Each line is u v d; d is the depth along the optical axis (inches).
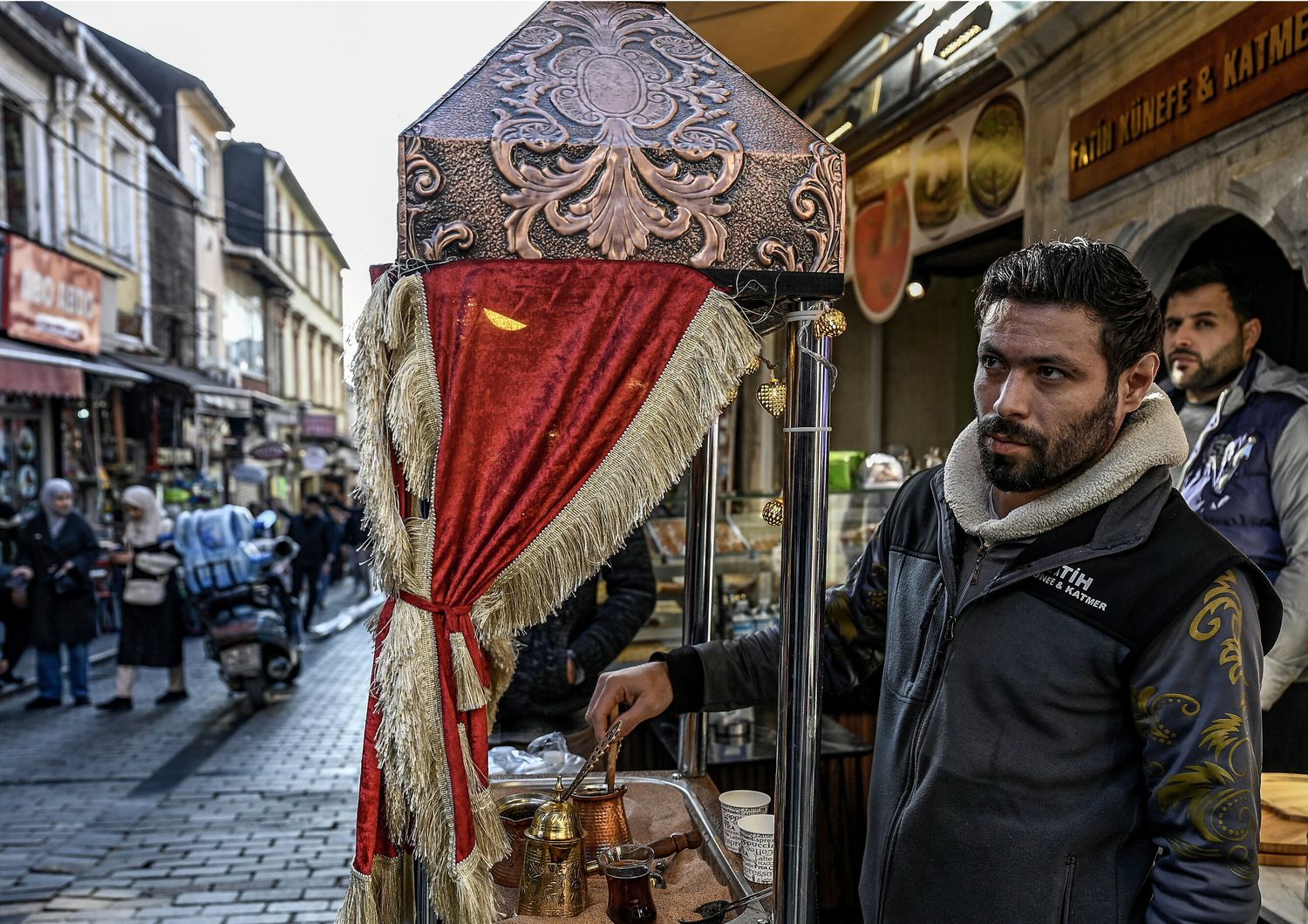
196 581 244.7
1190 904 38.8
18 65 396.8
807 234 48.0
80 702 257.6
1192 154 103.5
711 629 74.9
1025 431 42.6
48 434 401.1
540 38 51.2
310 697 266.4
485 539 45.2
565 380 45.7
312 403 1228.5
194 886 137.5
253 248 799.1
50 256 365.4
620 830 63.4
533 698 103.7
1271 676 91.3
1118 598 42.0
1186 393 113.7
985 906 43.7
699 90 50.1
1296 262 89.1
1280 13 88.7
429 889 45.6
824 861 96.0
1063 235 129.9
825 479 49.4
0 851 150.5
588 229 46.7
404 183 46.0
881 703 52.4
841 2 139.3
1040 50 130.2
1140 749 42.9
